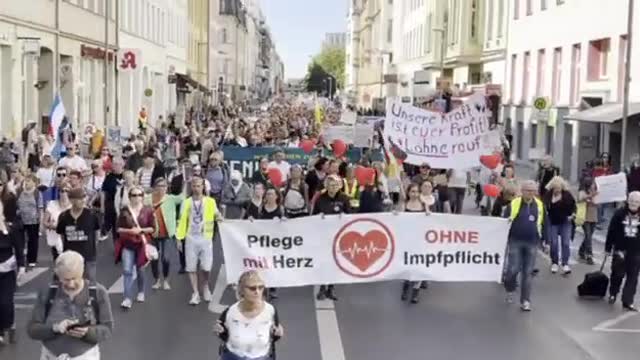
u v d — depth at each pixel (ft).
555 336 41.65
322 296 48.67
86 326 24.08
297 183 52.19
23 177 55.77
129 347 38.52
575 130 124.77
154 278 52.75
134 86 181.47
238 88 437.58
